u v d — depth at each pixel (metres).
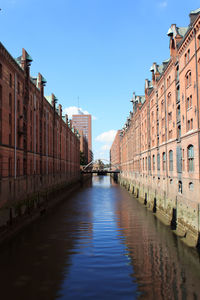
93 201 46.41
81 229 25.23
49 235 23.02
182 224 23.03
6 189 23.34
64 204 43.06
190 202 20.70
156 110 35.81
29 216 29.48
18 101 28.45
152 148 38.03
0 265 16.00
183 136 22.91
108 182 107.38
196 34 19.66
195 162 19.66
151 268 15.47
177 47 25.02
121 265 15.98
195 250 18.44
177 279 14.02
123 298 12.07
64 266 15.82
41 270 15.24
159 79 33.28
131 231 24.27
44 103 41.56
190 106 21.55
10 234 23.02
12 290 12.84
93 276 14.42
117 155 122.06
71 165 76.44
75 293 12.54
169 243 20.30
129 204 42.25
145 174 44.12
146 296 12.26
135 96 61.12
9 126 24.94
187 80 22.56
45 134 42.19
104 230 24.75
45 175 41.34
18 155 27.53
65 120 69.12
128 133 72.94
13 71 26.19
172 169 27.20
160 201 32.38
